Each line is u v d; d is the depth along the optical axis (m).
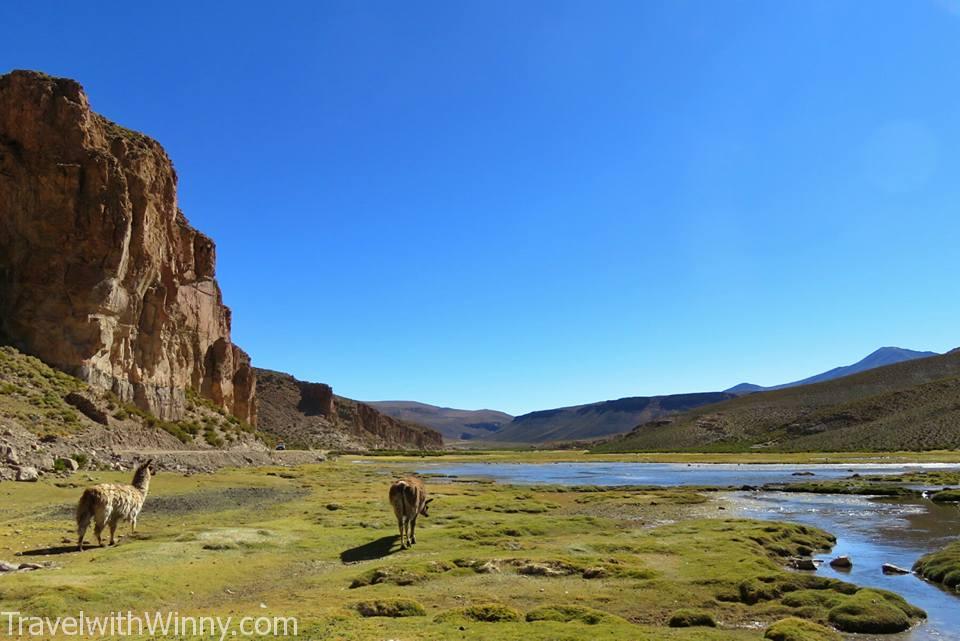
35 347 58.47
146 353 71.69
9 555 18.25
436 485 55.50
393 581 16.22
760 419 187.62
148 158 76.62
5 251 60.78
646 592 15.47
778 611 14.40
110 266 62.97
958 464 88.38
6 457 35.09
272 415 199.75
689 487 56.09
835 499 45.28
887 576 19.38
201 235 99.94
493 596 14.76
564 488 53.66
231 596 15.18
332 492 43.72
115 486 21.00
